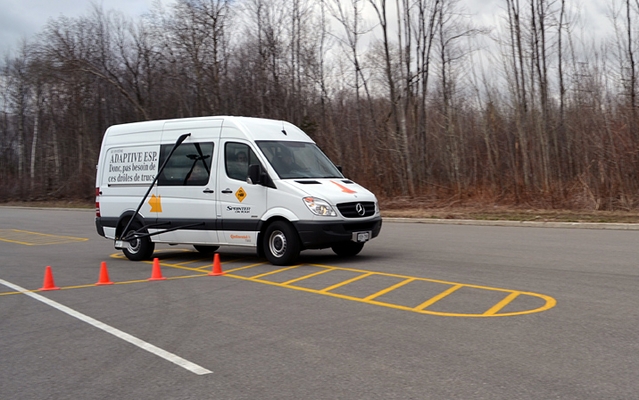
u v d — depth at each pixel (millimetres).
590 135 24531
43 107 56500
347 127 35938
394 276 10211
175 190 12828
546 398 4680
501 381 5070
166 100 43562
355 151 32812
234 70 38938
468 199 26531
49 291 10016
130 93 45062
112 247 17125
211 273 11250
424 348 6066
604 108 24484
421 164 30406
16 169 65562
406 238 16234
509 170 26953
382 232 18234
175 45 37656
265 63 37188
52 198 51500
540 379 5090
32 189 53688
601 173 22469
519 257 12062
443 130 31391
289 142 12430
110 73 42438
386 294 8773
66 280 11164
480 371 5332
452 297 8414
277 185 11414
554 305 7742
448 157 30141
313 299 8609
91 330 7316
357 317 7453
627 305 7652
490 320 7086
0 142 66062
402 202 27719
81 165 50062
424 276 10141
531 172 26344
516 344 6098
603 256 11867
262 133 12188
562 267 10695
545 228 18406
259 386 5164
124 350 6414
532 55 28422
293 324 7215
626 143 22250
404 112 29797
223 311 8055
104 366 5895
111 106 50844
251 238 11766
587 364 5434
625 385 4906
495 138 29078
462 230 18391
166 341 6688
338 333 6742
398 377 5258
